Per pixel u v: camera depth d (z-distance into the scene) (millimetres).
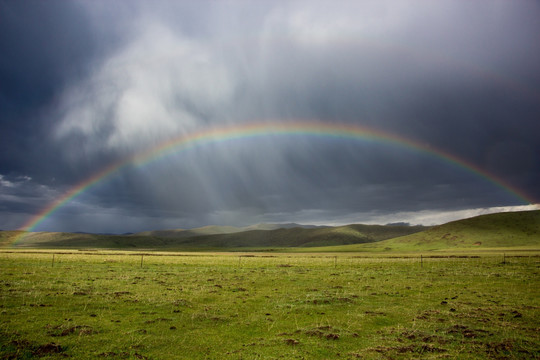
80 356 13719
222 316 20469
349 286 32719
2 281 31375
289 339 15875
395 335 16766
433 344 15211
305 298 26250
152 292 27984
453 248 187625
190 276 40062
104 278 36469
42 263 53938
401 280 36906
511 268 46750
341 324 18922
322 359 13602
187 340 16062
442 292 29156
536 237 183500
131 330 17391
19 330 16719
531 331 17141
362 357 13734
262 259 78062
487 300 25312
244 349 14844
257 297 26812
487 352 14227
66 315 20094
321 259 78250
